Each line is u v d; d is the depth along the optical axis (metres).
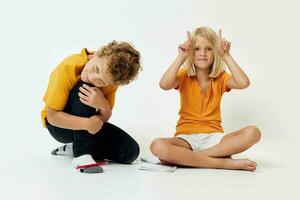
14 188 1.41
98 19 2.31
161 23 2.28
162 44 2.28
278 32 2.27
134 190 1.38
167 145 1.73
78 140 1.71
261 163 1.85
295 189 1.42
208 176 1.59
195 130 1.90
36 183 1.47
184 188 1.42
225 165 1.72
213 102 1.93
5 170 1.66
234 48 2.27
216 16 2.27
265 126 2.25
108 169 1.71
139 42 2.29
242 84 1.85
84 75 1.67
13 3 2.37
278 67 2.27
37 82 2.35
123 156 1.81
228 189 1.41
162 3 2.28
